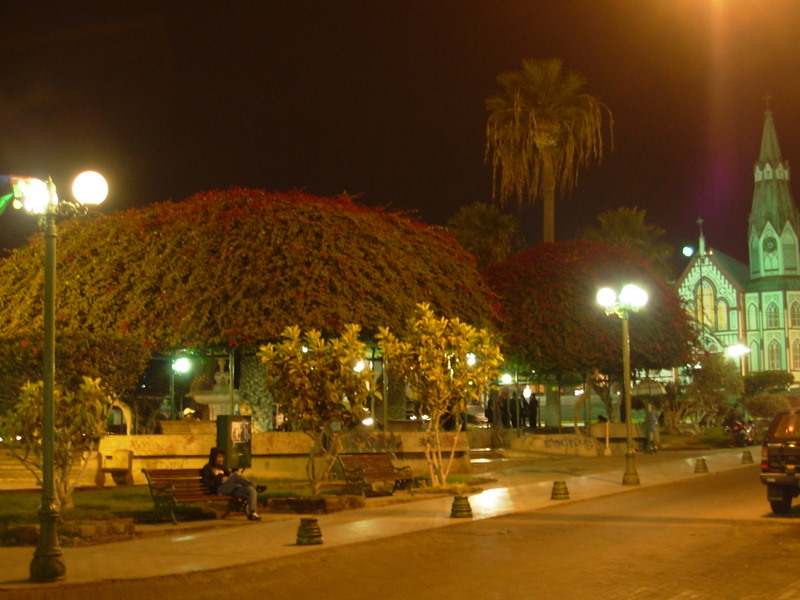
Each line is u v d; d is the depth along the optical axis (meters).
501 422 38.16
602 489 21.30
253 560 12.44
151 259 25.67
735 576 10.62
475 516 16.67
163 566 12.02
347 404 18.56
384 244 27.03
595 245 38.00
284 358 18.45
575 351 34.94
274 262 24.95
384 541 14.02
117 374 18.53
